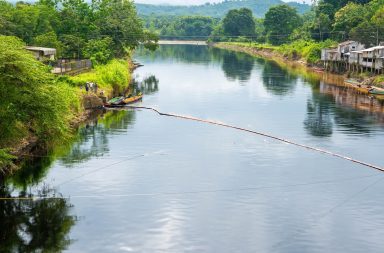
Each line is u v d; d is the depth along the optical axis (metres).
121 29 107.31
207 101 71.75
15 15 82.44
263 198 34.62
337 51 115.38
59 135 40.56
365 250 27.95
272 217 31.64
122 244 27.91
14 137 39.19
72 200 33.59
